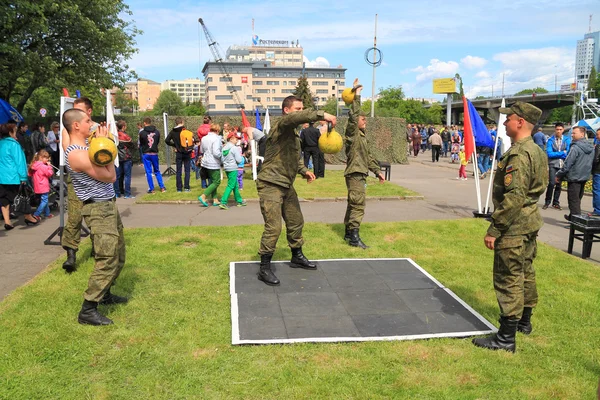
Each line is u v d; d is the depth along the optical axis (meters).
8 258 6.52
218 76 143.88
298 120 4.80
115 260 4.31
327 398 3.22
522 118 3.85
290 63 184.88
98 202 4.24
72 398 3.18
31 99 36.59
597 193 8.91
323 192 12.62
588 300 5.04
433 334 4.15
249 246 7.00
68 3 18.25
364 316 4.52
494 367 3.64
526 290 4.17
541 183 3.87
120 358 3.69
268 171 5.27
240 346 3.89
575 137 9.09
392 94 110.50
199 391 3.28
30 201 9.59
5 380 3.36
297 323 4.32
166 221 9.09
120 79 23.50
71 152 4.13
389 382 3.42
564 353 3.91
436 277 5.79
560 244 7.92
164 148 22.64
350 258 6.44
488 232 3.92
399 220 9.44
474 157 9.83
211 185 10.52
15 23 16.70
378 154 24.03
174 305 4.75
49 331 4.10
